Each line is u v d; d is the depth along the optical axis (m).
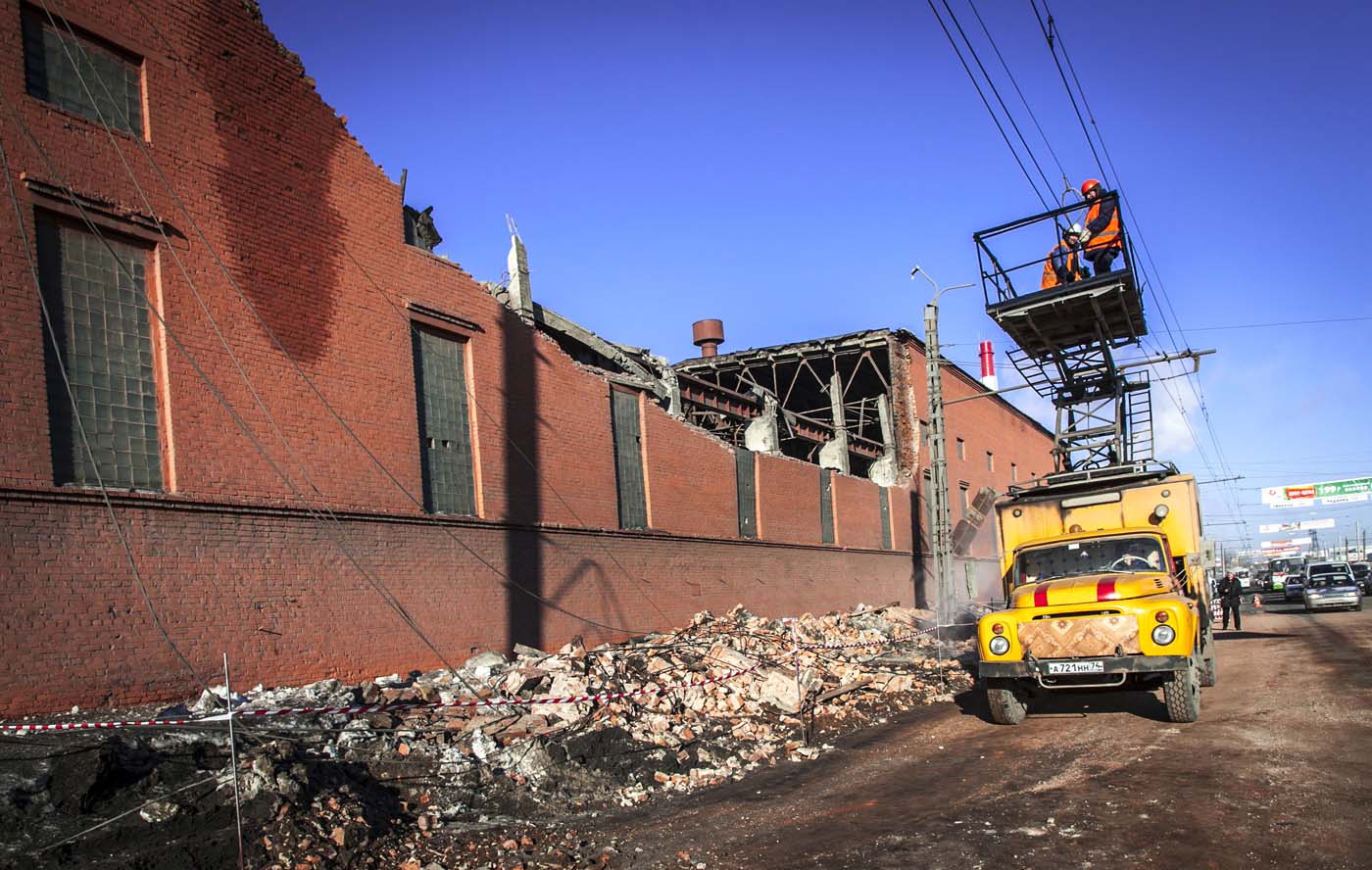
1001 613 12.02
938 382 23.61
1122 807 7.70
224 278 11.49
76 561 9.46
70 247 10.09
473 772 9.37
